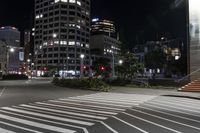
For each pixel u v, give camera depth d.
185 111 14.06
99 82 30.73
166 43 111.50
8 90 29.70
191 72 33.12
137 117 12.06
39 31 142.00
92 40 162.88
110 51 166.75
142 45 128.38
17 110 14.11
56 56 130.62
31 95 23.31
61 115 12.52
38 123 10.55
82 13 139.50
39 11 142.50
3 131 9.14
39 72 136.38
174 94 23.98
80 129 9.48
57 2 132.75
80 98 20.77
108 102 17.98
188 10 34.78
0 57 111.62
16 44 189.62
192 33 33.38
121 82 39.09
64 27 132.12
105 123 10.60
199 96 21.67
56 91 28.31
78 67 132.50
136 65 42.41
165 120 11.33
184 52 76.56
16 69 141.00
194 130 9.41
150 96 22.61
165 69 77.06
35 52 143.00
